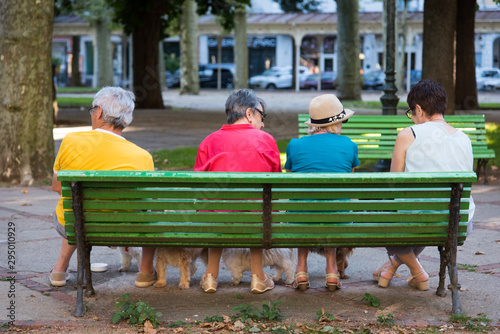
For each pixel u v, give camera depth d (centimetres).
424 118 416
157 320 357
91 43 6078
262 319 362
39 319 361
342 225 368
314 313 374
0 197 768
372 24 4269
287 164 443
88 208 369
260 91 4650
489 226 615
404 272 472
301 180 350
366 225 368
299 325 351
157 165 1023
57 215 416
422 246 386
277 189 362
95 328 349
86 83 5509
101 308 383
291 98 3419
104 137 406
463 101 2305
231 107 427
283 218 366
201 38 5844
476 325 349
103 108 407
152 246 377
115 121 411
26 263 482
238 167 412
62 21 5141
